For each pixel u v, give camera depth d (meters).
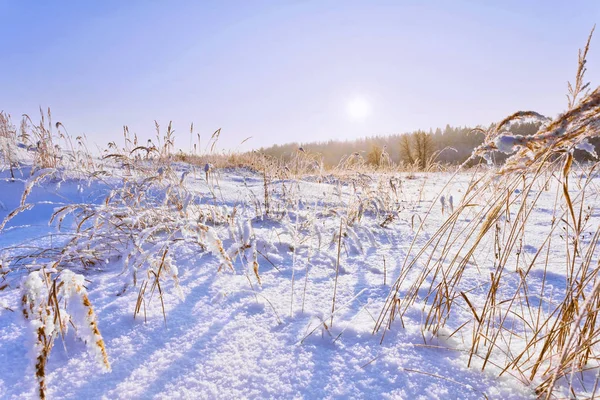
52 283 1.13
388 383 1.21
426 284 2.08
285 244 2.79
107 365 1.04
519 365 1.31
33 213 3.93
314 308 1.77
